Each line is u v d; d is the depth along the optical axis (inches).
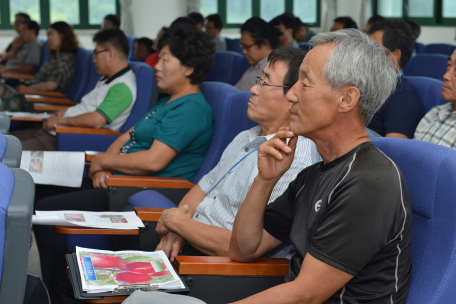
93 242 72.1
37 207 75.7
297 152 50.0
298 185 43.1
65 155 82.7
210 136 79.7
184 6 357.7
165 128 76.5
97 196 79.2
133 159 76.7
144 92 108.0
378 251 33.4
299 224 39.8
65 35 165.5
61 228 53.5
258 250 45.1
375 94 35.9
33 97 144.9
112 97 107.1
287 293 34.5
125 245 70.5
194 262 43.8
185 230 53.1
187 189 73.9
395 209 33.3
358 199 33.5
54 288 54.2
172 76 79.1
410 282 35.6
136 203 66.6
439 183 35.0
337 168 37.2
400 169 39.0
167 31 79.4
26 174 28.6
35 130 121.4
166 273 43.3
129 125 108.7
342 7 360.2
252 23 125.0
